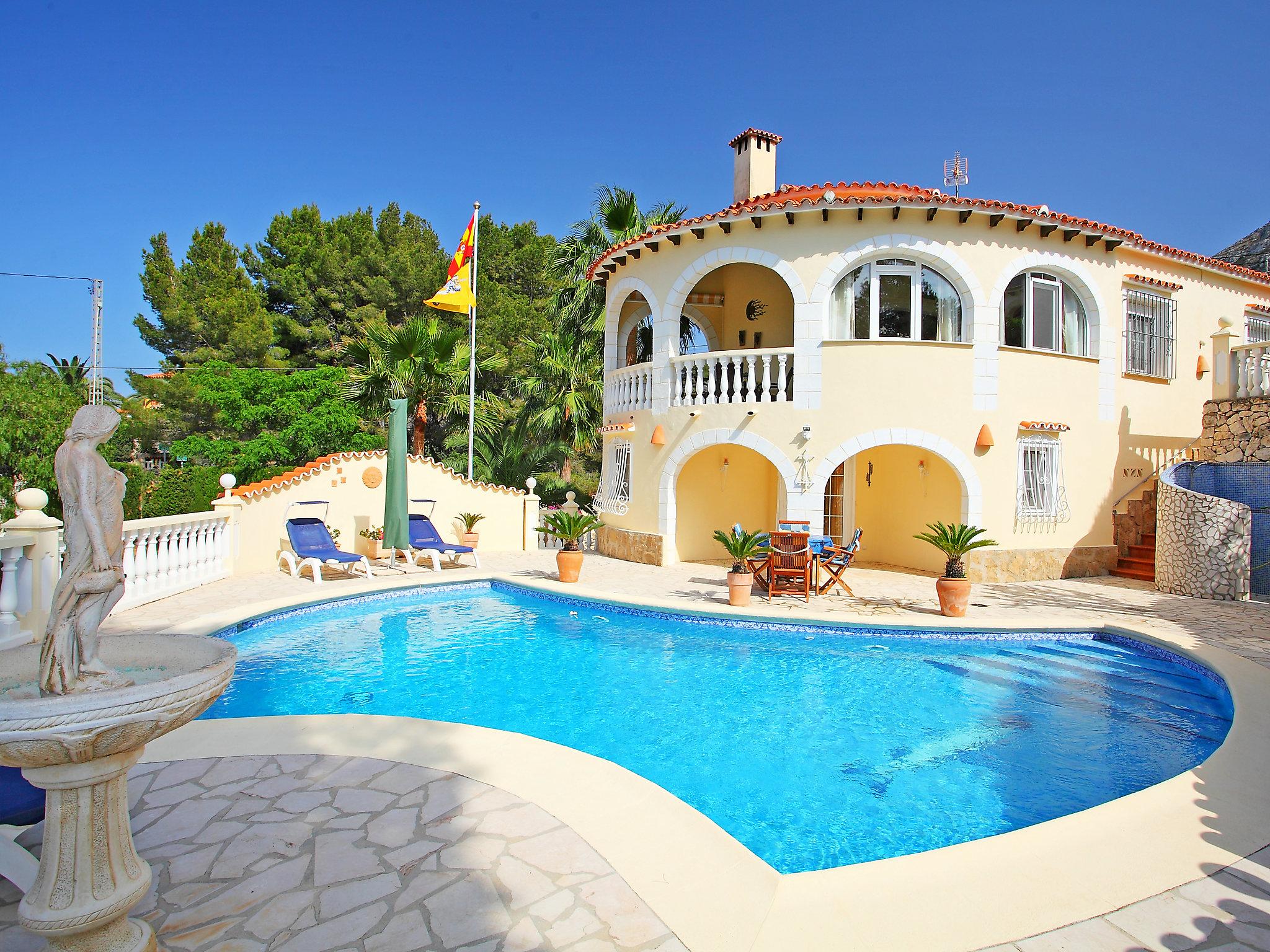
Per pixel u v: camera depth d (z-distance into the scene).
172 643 3.32
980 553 14.00
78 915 2.59
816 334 14.23
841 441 14.12
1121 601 11.98
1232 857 3.85
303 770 4.64
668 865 3.61
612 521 18.05
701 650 9.52
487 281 35.47
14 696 2.85
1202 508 12.46
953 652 9.47
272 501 14.50
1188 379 16.47
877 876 3.60
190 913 3.14
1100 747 6.37
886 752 6.23
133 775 4.52
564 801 4.27
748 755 6.14
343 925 3.08
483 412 27.03
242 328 32.22
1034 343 14.84
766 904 3.31
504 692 7.73
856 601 11.87
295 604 10.93
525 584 13.12
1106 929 3.20
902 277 14.49
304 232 37.56
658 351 16.17
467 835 3.85
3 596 6.22
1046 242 14.55
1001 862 3.76
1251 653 8.41
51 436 22.80
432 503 17.72
